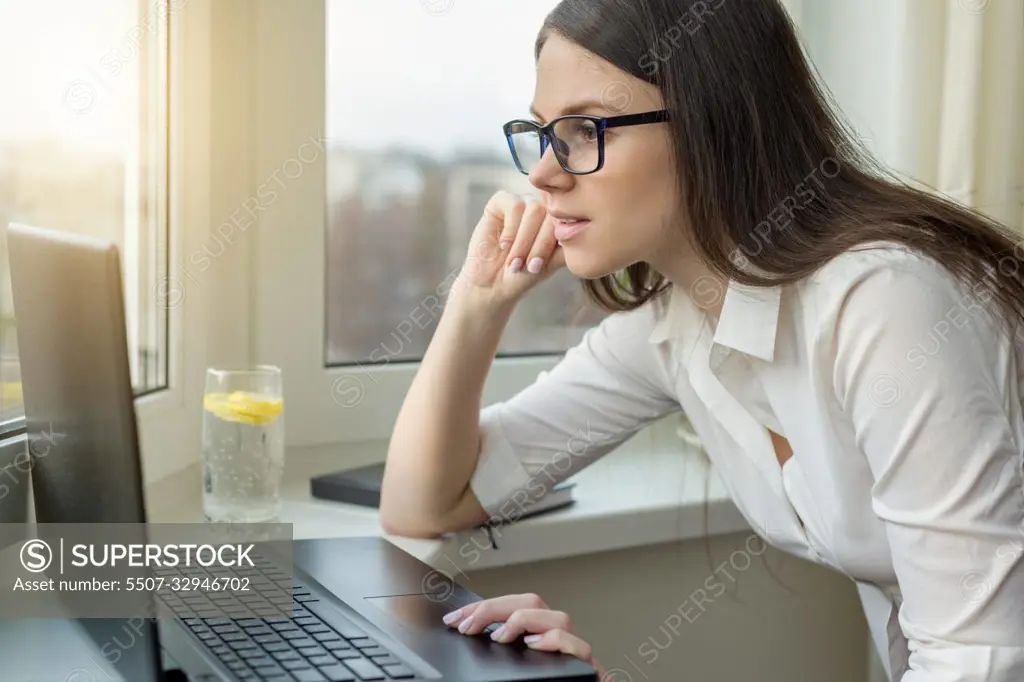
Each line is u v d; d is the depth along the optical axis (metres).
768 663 1.95
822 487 1.28
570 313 2.11
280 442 1.47
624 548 1.78
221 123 1.77
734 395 1.34
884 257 1.14
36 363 1.04
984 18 1.66
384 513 1.47
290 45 1.81
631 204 1.23
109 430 0.89
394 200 1.95
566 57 1.23
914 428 1.08
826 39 1.99
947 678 1.04
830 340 1.16
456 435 1.44
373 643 0.99
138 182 1.63
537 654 1.00
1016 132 1.68
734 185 1.22
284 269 1.86
